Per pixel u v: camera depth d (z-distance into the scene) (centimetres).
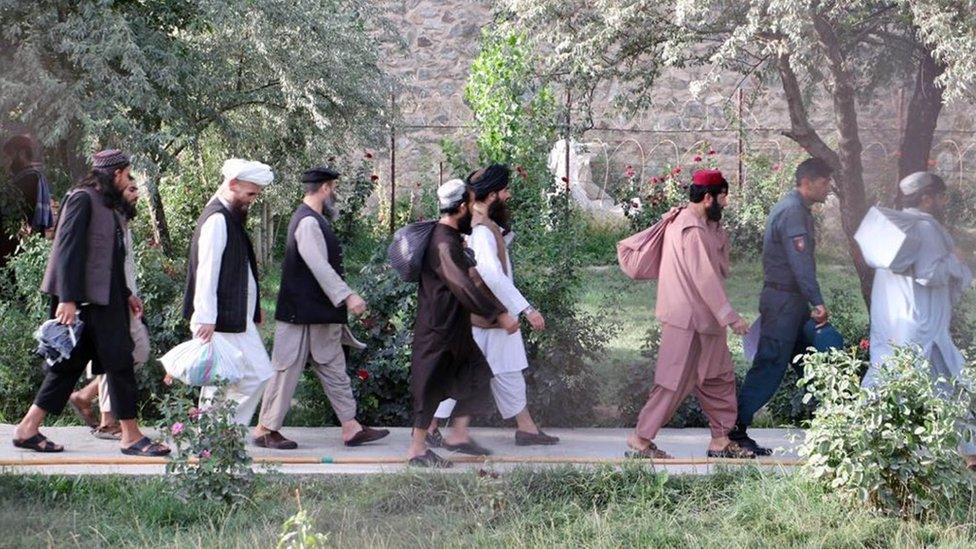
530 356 760
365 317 762
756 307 1122
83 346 649
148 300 764
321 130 1226
